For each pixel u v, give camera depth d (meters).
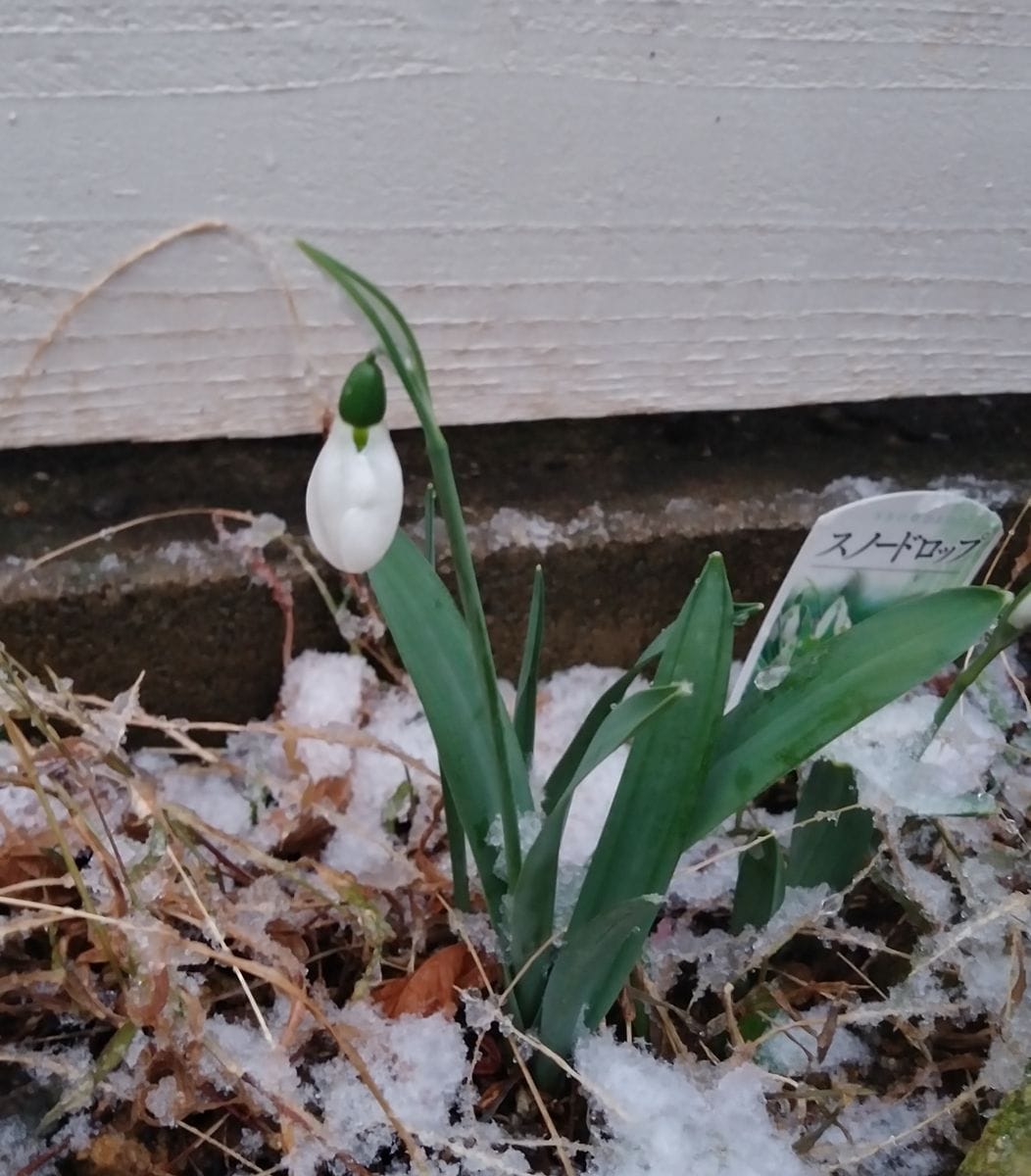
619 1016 0.42
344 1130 0.39
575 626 0.51
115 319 0.43
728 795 0.34
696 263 0.46
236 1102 0.39
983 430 0.55
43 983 0.41
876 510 0.39
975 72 0.44
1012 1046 0.40
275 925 0.42
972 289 0.50
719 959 0.42
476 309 0.45
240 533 0.45
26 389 0.44
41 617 0.44
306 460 0.48
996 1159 0.38
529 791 0.38
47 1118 0.38
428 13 0.40
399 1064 0.40
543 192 0.43
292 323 0.44
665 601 0.51
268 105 0.40
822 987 0.41
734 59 0.42
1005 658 0.50
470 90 0.41
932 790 0.38
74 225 0.41
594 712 0.35
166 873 0.40
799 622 0.42
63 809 0.44
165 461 0.47
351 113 0.41
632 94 0.42
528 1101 0.41
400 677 0.48
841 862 0.41
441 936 0.43
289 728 0.42
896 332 0.51
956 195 0.47
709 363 0.50
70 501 0.46
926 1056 0.41
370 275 0.44
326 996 0.42
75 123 0.40
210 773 0.47
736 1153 0.38
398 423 0.49
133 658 0.46
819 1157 0.39
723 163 0.44
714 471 0.51
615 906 0.33
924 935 0.42
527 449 0.51
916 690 0.48
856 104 0.44
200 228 0.42
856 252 0.48
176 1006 0.38
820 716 0.33
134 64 0.39
